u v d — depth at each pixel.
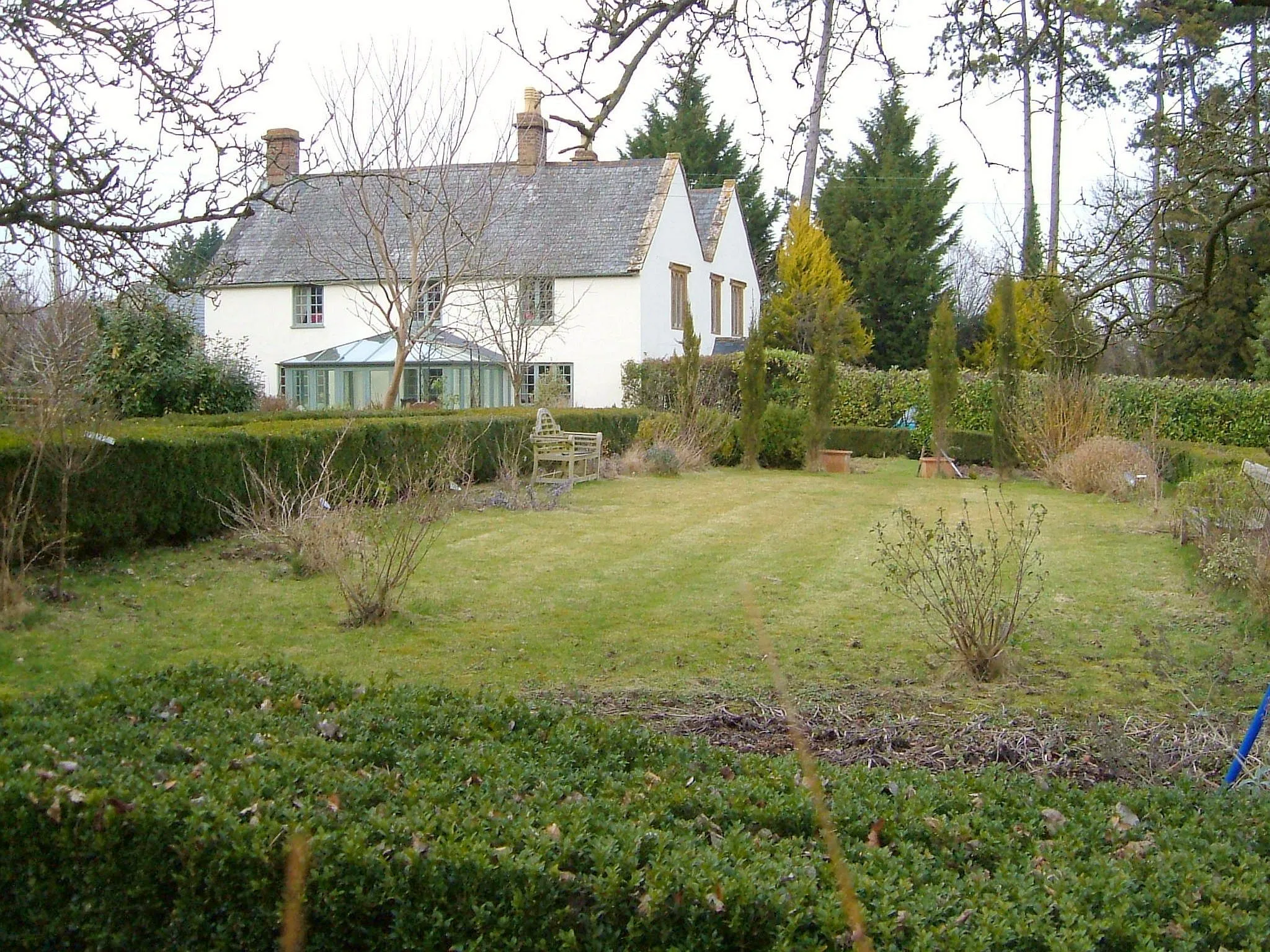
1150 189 9.92
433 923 3.05
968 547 7.34
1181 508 12.67
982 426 25.58
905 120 32.97
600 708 6.28
